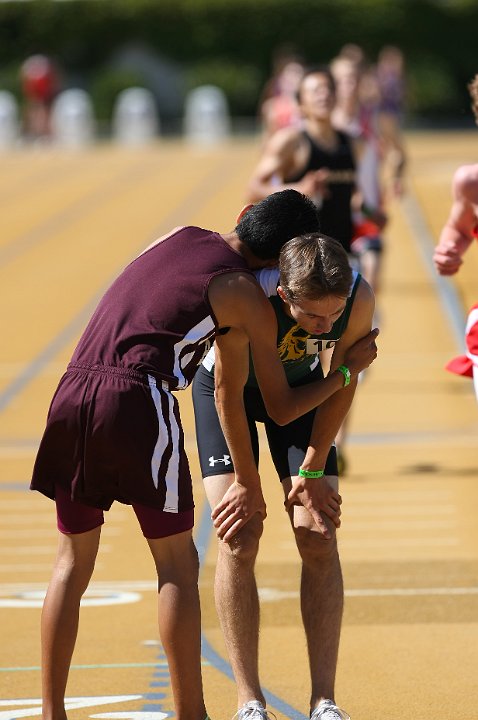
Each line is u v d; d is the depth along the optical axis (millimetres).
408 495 29109
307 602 17094
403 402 37156
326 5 160375
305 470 16875
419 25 158375
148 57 163625
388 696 18578
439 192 79000
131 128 147125
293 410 16406
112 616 22453
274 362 16359
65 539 16703
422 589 23250
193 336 16219
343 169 29797
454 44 158875
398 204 75000
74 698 18641
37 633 21734
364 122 37594
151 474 16047
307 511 17062
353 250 31172
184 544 16453
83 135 146125
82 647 20938
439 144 112688
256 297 16203
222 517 16812
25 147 132625
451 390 38406
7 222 73438
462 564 24578
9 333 46438
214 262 16344
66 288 54188
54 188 88188
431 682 19094
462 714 17828
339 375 16672
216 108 147125
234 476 17266
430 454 32406
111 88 157500
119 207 76875
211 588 23531
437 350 43125
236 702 18438
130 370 16094
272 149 29562
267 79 161375
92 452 16141
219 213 72188
